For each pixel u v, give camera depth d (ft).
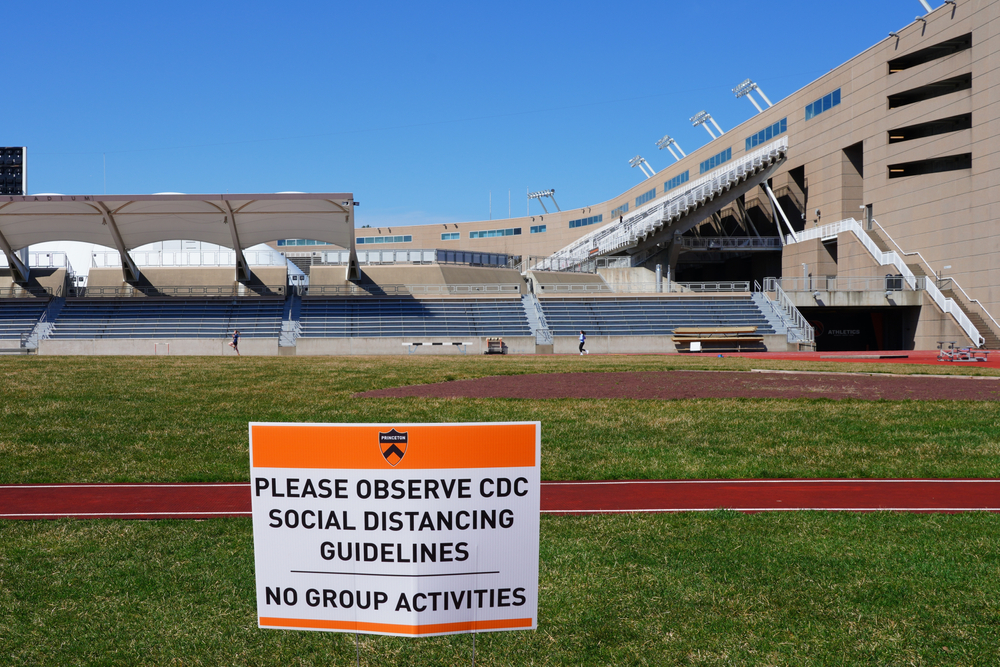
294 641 19.70
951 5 172.55
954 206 173.47
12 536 28.84
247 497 35.58
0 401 63.67
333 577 13.25
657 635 19.83
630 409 61.87
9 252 181.47
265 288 195.93
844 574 23.99
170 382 79.82
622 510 32.96
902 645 19.11
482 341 176.04
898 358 145.18
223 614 21.26
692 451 45.39
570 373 99.09
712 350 176.35
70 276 199.41
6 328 174.50
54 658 18.74
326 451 13.07
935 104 176.96
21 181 255.50
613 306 197.26
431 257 222.48
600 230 299.79
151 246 220.64
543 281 215.31
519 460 13.15
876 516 31.27
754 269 253.03
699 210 220.23
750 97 252.62
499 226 386.52
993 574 23.84
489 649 19.19
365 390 76.74
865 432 50.78
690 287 219.41
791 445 46.83
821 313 209.97
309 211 165.68
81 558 26.03
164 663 18.56
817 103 215.10
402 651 19.16
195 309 186.19
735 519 30.91
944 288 176.45
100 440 48.52
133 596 22.54
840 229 203.92
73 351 168.35
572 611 21.35
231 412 59.77
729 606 21.59
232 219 167.73
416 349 173.99
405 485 12.96
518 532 13.20
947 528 29.14
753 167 219.61
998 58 161.68
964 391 73.82
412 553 13.03
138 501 34.83
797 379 88.89
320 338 175.42
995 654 18.57
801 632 19.90
